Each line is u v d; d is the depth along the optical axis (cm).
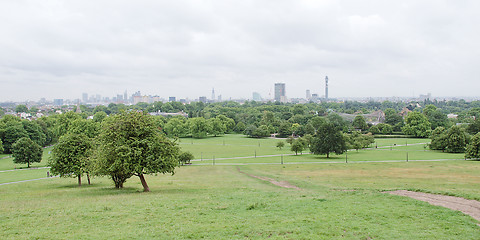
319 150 9588
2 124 12031
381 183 4616
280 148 12456
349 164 7788
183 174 6544
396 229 1945
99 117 17162
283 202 2742
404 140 15175
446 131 11269
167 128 18550
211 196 3170
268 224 2048
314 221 2095
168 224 2075
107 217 2239
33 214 2358
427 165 7369
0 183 5534
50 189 4509
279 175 5988
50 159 4909
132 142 3631
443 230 1925
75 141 4953
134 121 3731
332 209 2431
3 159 10006
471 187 4109
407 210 2375
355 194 3159
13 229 1984
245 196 3153
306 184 4484
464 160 8344
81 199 3061
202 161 9188
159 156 3662
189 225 2039
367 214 2269
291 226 1986
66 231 1934
